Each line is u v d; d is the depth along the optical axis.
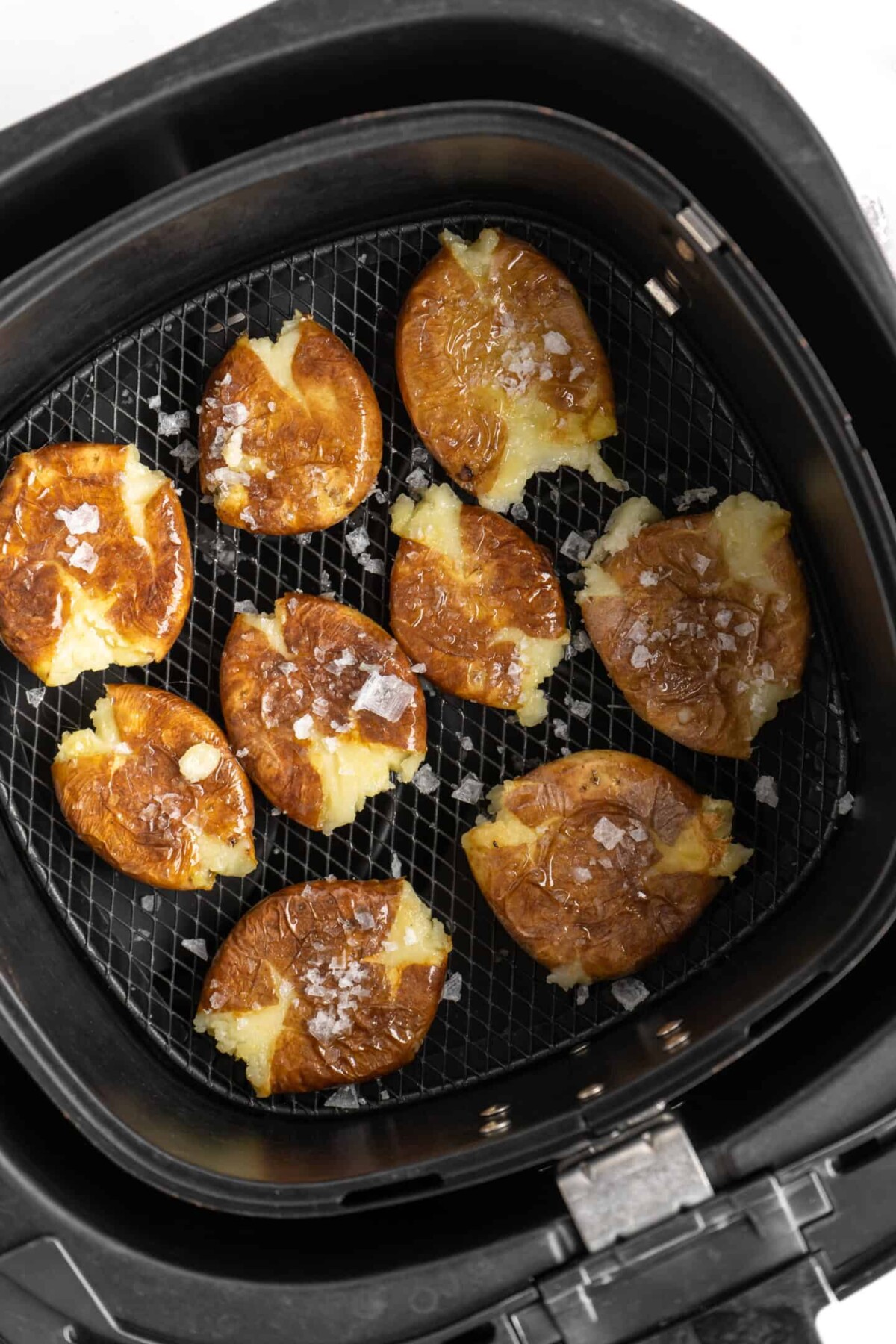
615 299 0.34
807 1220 0.28
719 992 0.31
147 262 0.31
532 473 0.33
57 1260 0.28
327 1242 0.30
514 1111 0.30
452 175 0.32
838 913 0.29
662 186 0.28
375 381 0.34
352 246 0.34
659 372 0.34
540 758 0.34
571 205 0.32
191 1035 0.33
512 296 0.33
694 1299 0.28
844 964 0.28
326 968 0.32
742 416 0.33
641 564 0.33
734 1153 0.28
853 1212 0.28
